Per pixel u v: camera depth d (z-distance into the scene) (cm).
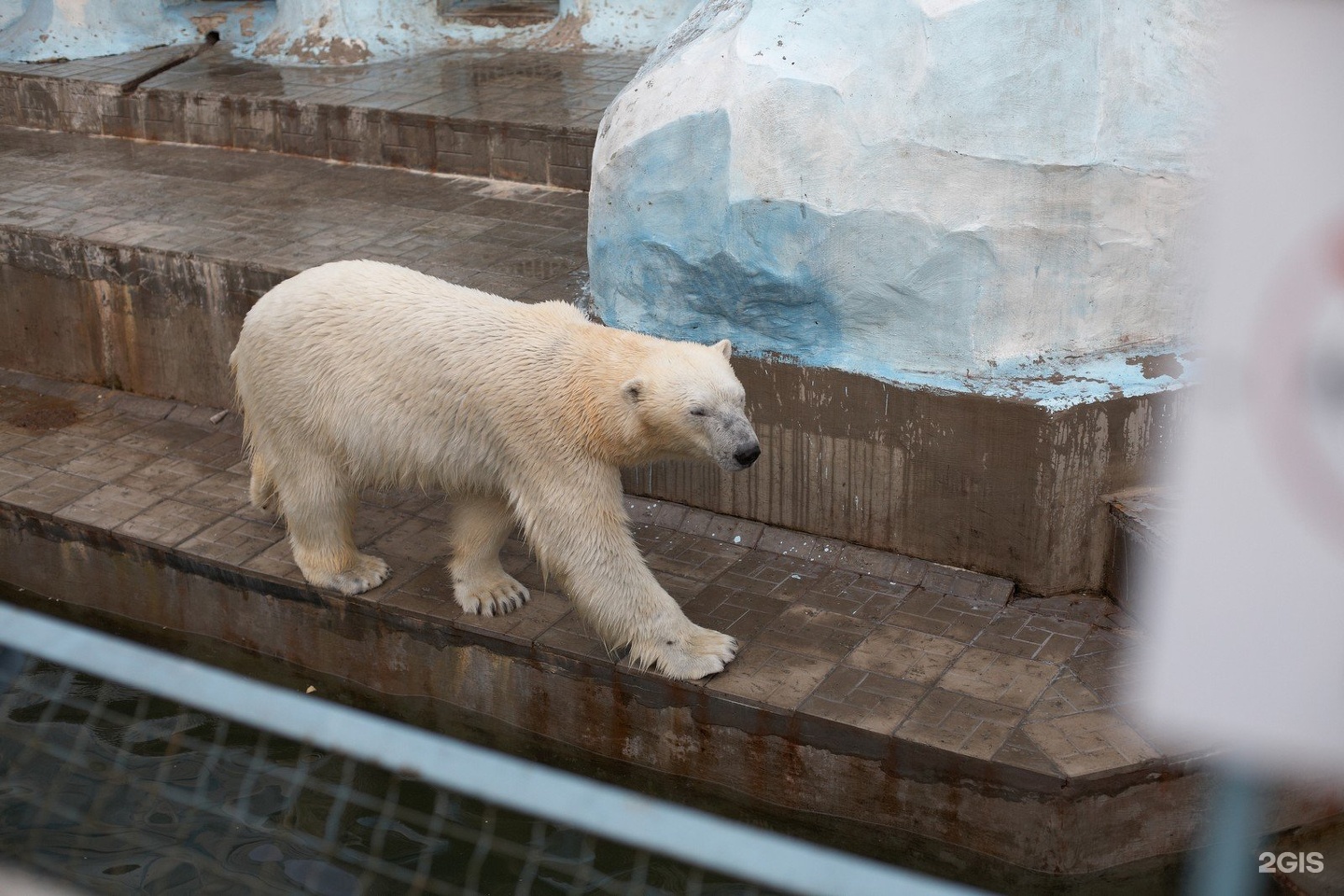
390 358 381
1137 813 349
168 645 481
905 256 408
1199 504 97
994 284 405
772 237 423
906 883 138
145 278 573
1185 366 417
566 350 373
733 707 377
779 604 430
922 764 355
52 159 723
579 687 402
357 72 776
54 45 823
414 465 391
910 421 427
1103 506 416
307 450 405
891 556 448
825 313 433
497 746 427
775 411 453
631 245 462
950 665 391
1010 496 418
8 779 392
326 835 368
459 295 390
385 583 442
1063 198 394
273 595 451
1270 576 95
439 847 364
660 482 488
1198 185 399
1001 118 389
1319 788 359
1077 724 360
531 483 378
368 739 162
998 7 384
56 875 348
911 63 398
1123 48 388
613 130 468
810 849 142
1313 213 88
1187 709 102
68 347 610
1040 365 416
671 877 353
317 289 392
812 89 408
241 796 385
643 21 805
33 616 183
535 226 603
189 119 741
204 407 584
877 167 404
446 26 839
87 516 492
